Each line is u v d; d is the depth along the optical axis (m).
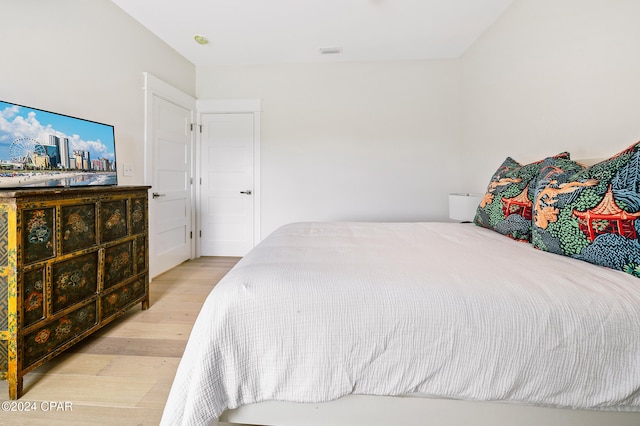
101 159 2.07
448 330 0.77
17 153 1.54
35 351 1.31
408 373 0.78
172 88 3.11
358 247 1.33
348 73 3.49
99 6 2.19
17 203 1.21
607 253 0.98
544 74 2.01
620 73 1.47
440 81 3.43
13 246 1.21
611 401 0.73
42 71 1.78
